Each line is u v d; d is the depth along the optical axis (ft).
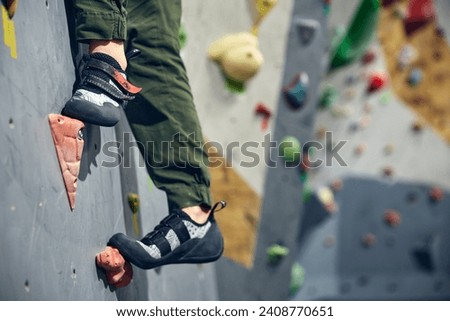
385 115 35.94
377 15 32.24
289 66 27.02
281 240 28.04
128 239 16.89
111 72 15.40
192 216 17.25
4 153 12.70
